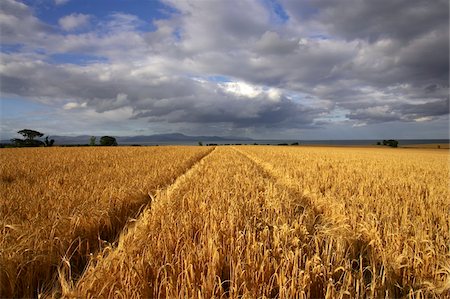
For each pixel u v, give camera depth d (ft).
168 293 10.60
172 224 16.74
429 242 14.62
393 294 12.39
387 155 117.39
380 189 31.24
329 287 10.53
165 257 13.12
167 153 100.37
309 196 27.76
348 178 39.24
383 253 14.14
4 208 19.95
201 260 12.50
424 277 13.02
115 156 81.10
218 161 68.18
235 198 22.20
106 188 26.48
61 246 14.85
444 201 25.45
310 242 14.65
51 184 29.99
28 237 14.34
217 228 15.58
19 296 12.41
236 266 11.76
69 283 11.79
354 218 18.43
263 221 17.43
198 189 27.66
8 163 55.67
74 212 19.01
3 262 12.37
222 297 10.84
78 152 102.89
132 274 11.32
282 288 10.55
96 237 18.22
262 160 74.69
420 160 86.28
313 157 87.71
